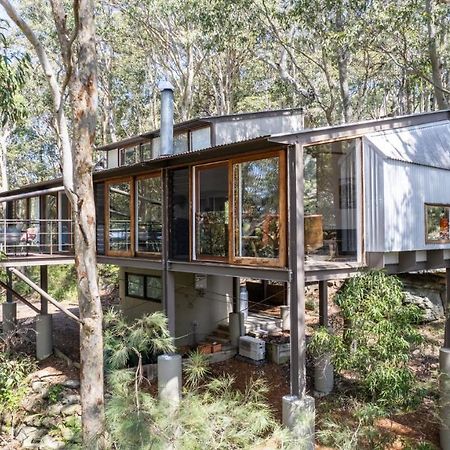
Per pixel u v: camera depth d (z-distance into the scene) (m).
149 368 8.52
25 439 8.45
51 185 12.69
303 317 5.87
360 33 11.78
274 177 6.48
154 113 23.17
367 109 21.50
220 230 7.46
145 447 3.09
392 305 5.87
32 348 11.94
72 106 5.22
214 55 20.22
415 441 6.86
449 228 7.70
